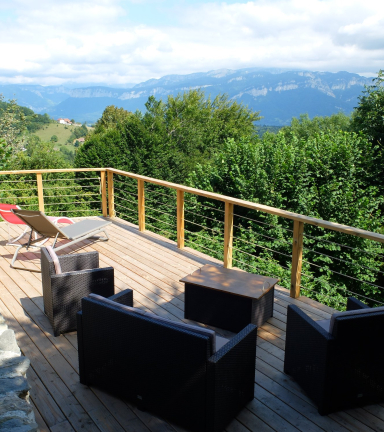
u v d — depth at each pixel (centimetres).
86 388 266
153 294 420
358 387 243
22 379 221
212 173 1720
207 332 209
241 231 1539
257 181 1586
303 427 231
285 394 262
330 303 1072
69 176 2492
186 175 3055
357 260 1455
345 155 1661
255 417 239
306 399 257
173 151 2995
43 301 399
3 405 194
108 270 343
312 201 1566
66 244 517
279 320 367
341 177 1641
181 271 487
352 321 228
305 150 1803
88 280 337
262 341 330
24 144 2105
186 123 3459
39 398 255
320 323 273
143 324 226
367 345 236
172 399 226
